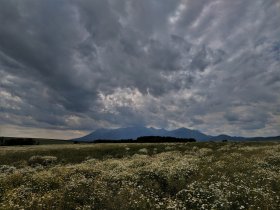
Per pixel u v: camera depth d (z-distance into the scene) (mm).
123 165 20672
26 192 13180
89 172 18109
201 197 11070
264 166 17922
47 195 11875
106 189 12875
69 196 12070
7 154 42250
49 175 16359
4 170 25031
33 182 15383
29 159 34750
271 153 23469
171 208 10148
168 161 23016
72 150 46250
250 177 13859
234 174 14516
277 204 9945
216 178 13906
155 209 10320
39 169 24828
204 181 13070
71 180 15188
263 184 12594
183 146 46000
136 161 23094
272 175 14016
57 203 11102
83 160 35344
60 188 13852
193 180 13688
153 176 15562
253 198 10562
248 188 11508
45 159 33938
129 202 10734
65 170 18312
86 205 10820
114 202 11000
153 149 45125
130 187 13023
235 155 24812
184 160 20812
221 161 20047
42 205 10914
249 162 19219
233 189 11852
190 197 11094
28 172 20812
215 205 9906
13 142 124438
